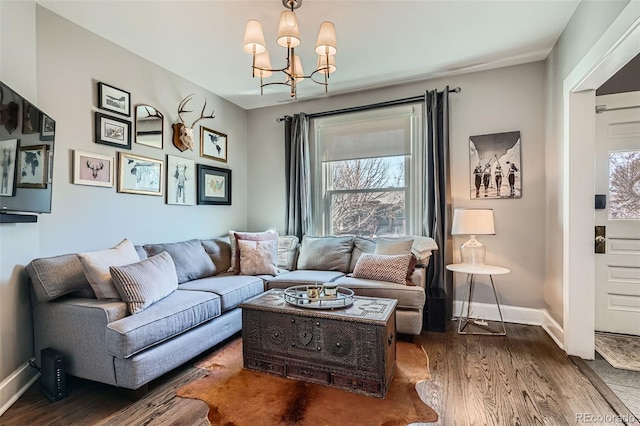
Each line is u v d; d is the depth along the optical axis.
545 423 1.68
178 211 3.49
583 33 2.24
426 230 3.48
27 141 1.96
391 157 3.83
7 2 1.98
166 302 2.28
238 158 4.48
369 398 1.93
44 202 2.13
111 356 1.91
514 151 3.29
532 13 2.42
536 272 3.21
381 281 2.94
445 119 3.41
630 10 1.65
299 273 3.43
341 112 3.98
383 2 2.28
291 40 2.04
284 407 1.85
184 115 3.57
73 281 2.19
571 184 2.48
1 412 1.80
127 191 2.91
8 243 1.98
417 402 1.88
